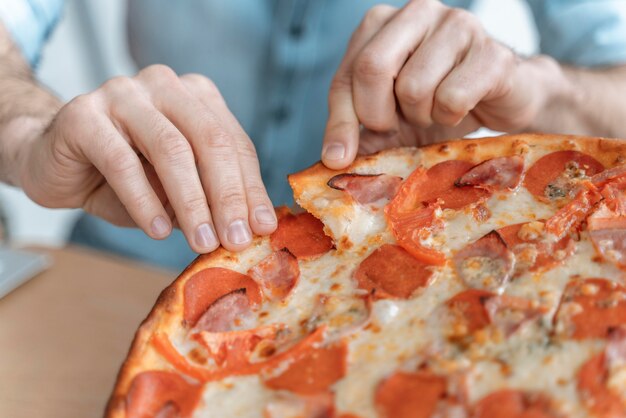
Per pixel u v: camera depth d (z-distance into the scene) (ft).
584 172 1.41
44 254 2.10
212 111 1.50
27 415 1.58
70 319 1.86
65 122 1.50
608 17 2.42
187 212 1.37
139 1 2.59
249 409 1.12
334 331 1.20
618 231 1.27
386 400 1.08
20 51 2.24
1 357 1.73
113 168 1.44
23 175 1.73
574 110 2.05
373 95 1.57
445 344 1.15
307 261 1.35
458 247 1.31
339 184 1.42
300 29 2.44
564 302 1.17
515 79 1.71
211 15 2.49
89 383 1.66
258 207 1.39
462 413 1.05
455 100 1.55
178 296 1.27
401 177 1.46
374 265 1.30
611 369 1.05
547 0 2.53
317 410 1.09
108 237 2.70
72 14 3.62
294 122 2.56
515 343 1.13
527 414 1.03
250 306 1.28
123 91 1.53
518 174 1.42
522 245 1.28
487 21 3.73
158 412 1.12
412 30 1.60
